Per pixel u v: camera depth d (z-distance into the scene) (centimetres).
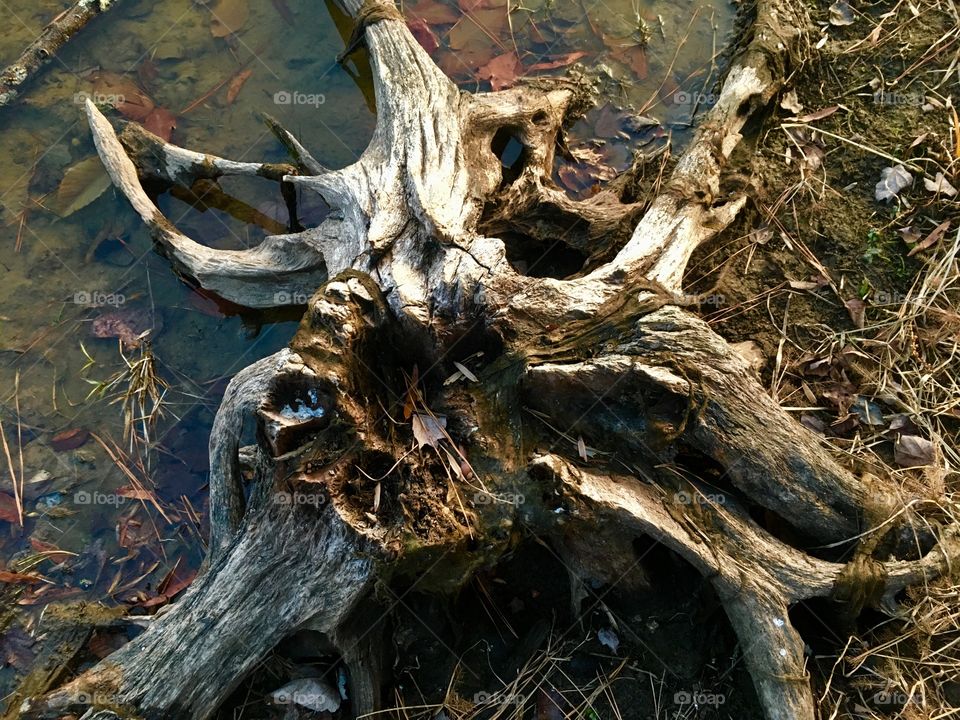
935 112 186
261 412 137
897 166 180
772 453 139
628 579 142
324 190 169
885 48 196
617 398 140
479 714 141
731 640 142
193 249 175
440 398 146
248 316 179
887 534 139
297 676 145
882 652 138
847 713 136
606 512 134
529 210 167
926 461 152
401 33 185
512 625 147
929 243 172
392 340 147
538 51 204
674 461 142
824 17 202
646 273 151
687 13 208
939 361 162
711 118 176
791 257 174
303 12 212
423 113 168
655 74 201
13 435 169
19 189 192
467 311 146
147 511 162
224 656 137
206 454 166
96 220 189
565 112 191
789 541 143
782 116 189
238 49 208
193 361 175
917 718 134
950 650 139
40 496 163
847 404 159
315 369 136
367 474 138
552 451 140
